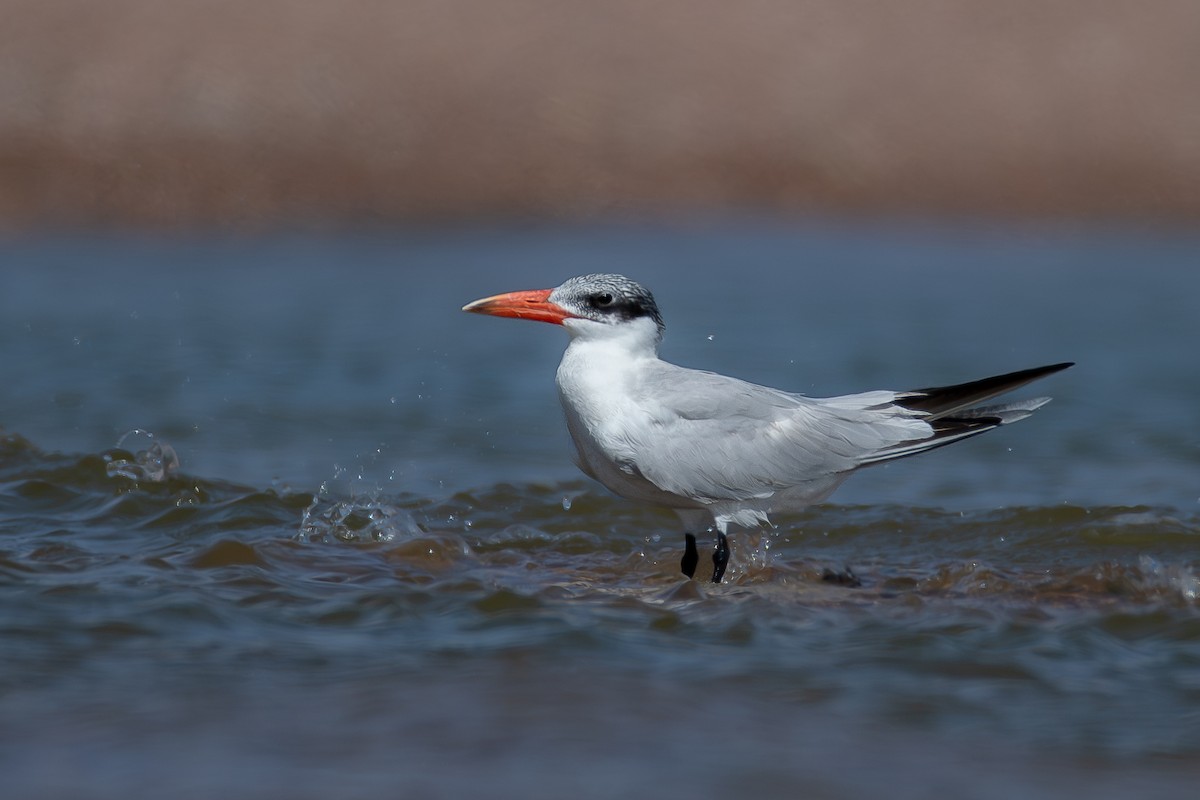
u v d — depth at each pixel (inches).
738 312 914.1
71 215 1198.9
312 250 1137.4
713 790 266.5
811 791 267.0
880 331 858.8
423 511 491.2
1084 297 989.8
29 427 607.2
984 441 627.8
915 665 332.2
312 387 703.7
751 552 451.8
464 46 1489.9
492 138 1373.0
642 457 414.6
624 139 1397.6
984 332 858.8
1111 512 486.6
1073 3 1657.2
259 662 325.1
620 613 367.9
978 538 471.5
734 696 311.3
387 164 1322.6
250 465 560.1
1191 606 391.5
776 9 1624.0
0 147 1249.4
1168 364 775.7
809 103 1475.1
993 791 268.5
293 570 401.1
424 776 269.9
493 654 332.8
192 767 271.9
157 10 1464.1
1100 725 299.6
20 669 315.3
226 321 854.5
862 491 546.3
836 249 1200.8
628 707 303.4
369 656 330.3
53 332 804.0
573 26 1556.3
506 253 1140.5
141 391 681.0
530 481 528.1
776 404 424.8
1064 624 365.7
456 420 647.1
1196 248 1229.7
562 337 845.2
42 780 265.3
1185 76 1546.5
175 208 1228.5
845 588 410.0
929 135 1445.6
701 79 1492.4
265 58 1413.6
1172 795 267.6
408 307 912.3
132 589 371.9
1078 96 1510.8
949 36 1598.2
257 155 1296.8
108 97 1327.5
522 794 263.0
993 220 1334.9
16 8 1440.7
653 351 431.5
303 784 265.7
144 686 309.3
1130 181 1396.4
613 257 1131.9
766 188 1368.1
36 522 450.9
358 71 1423.5
